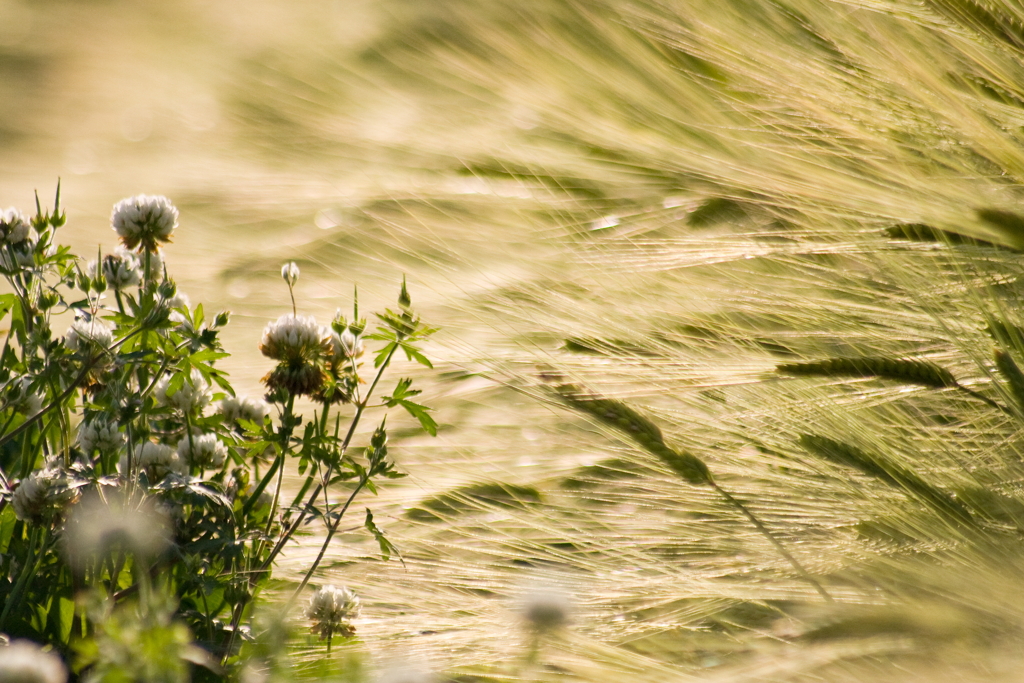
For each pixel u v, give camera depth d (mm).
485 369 2584
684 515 2574
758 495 2553
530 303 2611
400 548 2582
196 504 2488
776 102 2684
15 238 2480
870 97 2639
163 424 2514
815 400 2533
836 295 2617
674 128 2715
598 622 2514
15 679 2340
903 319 2586
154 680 2359
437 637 2510
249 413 2539
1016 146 2576
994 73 2604
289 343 2502
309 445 2504
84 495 2463
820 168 2639
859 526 2498
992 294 2533
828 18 2652
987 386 2545
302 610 2520
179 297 2518
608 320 2590
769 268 2646
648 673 2465
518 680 2475
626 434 2506
